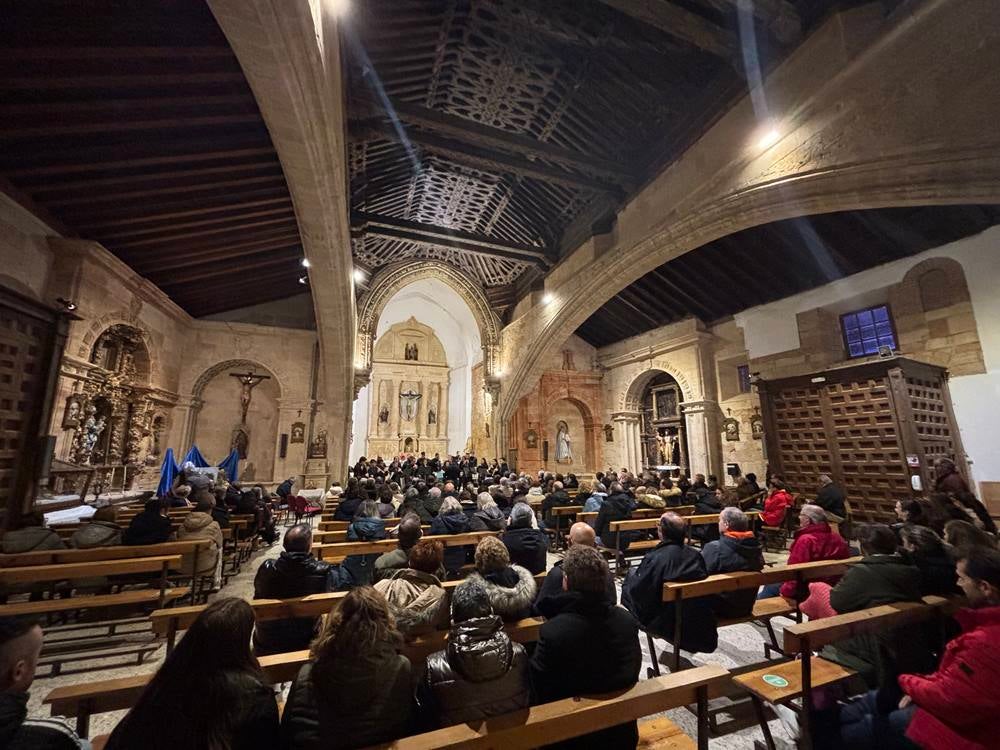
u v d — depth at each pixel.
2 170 5.75
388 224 11.22
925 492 6.61
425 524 5.73
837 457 7.91
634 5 5.72
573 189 11.02
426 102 8.59
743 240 9.55
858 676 2.35
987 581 1.82
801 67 5.72
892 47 4.79
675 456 14.06
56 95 4.81
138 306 9.18
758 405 10.80
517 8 6.67
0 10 3.79
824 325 9.52
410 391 21.12
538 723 1.52
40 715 2.67
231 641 1.39
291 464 12.57
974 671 1.60
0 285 5.09
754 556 3.23
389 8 6.09
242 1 2.96
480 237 12.27
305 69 3.79
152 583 4.64
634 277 9.74
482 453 16.25
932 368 7.42
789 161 5.84
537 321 13.50
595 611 1.83
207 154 6.18
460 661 1.56
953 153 4.37
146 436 10.09
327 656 1.46
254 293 12.00
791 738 2.36
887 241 8.12
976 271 7.19
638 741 1.93
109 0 3.93
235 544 5.76
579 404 16.61
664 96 7.66
